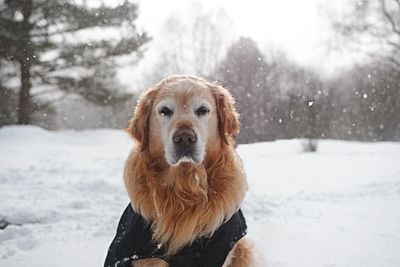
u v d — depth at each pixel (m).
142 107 3.21
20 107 22.61
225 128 3.21
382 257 3.81
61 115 38.62
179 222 2.96
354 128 28.45
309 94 25.28
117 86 25.02
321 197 7.14
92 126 38.94
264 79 30.09
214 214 2.96
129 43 22.28
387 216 5.46
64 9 20.83
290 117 24.58
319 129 18.25
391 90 28.16
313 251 4.05
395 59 26.98
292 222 5.34
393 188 7.41
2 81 22.08
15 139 18.92
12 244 4.49
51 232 4.94
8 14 20.52
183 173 2.95
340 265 3.66
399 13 26.16
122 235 3.03
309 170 10.98
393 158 13.01
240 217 3.27
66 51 21.39
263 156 14.73
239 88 30.00
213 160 3.08
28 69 21.89
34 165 11.69
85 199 6.78
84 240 4.61
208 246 2.98
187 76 3.34
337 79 28.34
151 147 3.11
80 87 22.42
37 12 20.88
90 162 12.73
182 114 3.01
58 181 8.73
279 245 4.29
